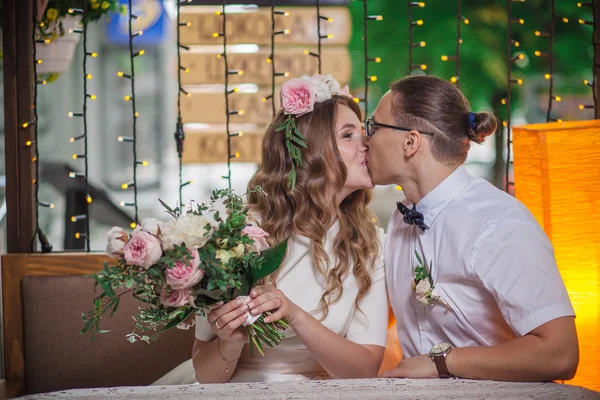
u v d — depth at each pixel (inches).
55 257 96.9
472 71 208.8
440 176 76.4
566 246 86.7
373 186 84.9
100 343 95.5
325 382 63.8
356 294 85.6
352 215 87.9
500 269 69.7
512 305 68.5
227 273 65.9
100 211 210.1
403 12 212.4
